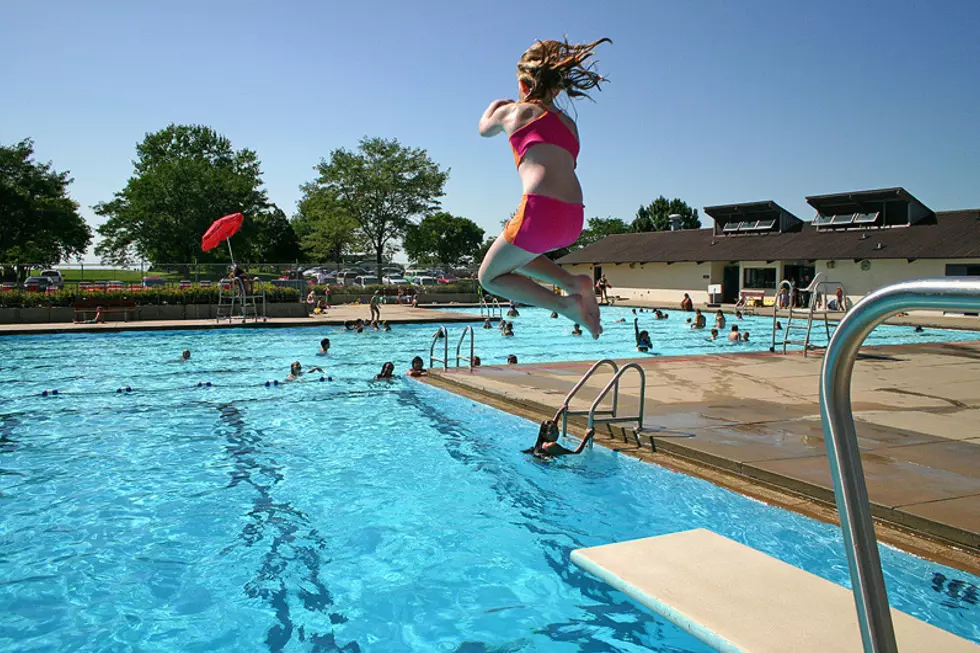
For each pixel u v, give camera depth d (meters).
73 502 6.66
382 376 13.88
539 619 4.46
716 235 43.44
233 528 6.03
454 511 6.41
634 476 7.24
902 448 7.46
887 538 5.32
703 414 9.31
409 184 57.22
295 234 87.31
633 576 3.72
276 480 7.33
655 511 6.27
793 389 11.26
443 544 5.68
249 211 66.50
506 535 5.85
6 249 52.81
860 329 1.52
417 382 13.30
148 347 19.12
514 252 2.40
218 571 5.20
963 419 8.95
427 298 39.72
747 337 21.78
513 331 25.45
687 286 41.81
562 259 50.50
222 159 74.06
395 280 46.53
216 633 4.34
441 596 4.80
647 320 30.64
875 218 35.41
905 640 3.05
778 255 35.78
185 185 61.31
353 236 57.69
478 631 4.34
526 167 2.43
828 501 6.08
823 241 35.84
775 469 6.67
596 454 8.02
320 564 5.32
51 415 10.55
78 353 17.77
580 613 4.52
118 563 5.32
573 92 2.55
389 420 10.16
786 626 3.17
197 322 23.97
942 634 3.10
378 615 4.55
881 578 1.63
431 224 66.00
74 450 8.52
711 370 13.42
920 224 33.88
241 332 23.27
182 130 73.00
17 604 4.68
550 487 7.01
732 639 3.05
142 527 6.04
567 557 5.39
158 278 32.09
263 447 8.67
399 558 5.42
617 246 49.06
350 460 8.08
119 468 7.77
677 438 7.98
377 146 57.06
